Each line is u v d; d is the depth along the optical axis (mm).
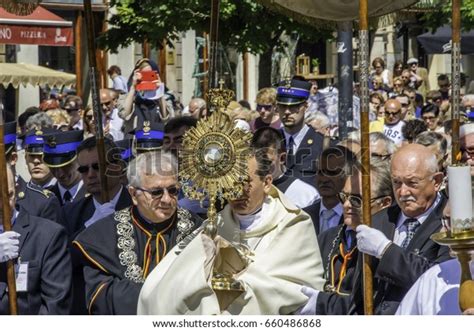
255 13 31172
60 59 45781
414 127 24828
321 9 18453
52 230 14789
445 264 11945
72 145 19766
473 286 10742
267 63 33969
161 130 17734
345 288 13961
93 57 18125
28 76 37719
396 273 12781
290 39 38844
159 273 13453
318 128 22703
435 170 13688
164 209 14258
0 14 33250
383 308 13094
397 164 13727
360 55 13641
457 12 14391
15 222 14758
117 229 14578
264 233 13484
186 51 53750
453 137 14258
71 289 14844
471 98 23719
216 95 13398
